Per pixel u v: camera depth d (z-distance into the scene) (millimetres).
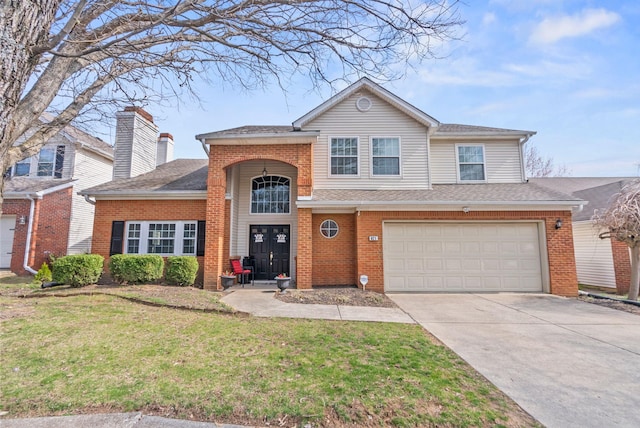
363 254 9977
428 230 10305
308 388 3365
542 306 8039
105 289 8219
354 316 6797
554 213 9969
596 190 13523
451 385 3566
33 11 3148
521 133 11820
